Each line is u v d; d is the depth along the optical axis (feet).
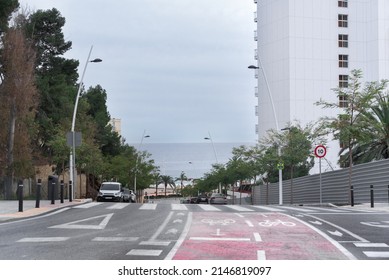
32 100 140.05
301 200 147.13
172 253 33.99
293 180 154.71
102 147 245.65
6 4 143.13
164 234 43.21
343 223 50.88
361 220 53.72
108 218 56.18
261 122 285.02
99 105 250.37
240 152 165.89
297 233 43.73
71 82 195.42
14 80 133.90
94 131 185.57
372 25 275.39
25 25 166.20
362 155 121.70
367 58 276.82
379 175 95.61
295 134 134.10
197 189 359.05
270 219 54.60
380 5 273.54
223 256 33.01
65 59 194.29
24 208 70.79
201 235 42.60
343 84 273.33
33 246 36.81
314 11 271.69
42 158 159.74
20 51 134.82
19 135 135.95
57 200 99.45
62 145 137.08
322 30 272.31
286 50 269.44
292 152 128.57
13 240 39.86
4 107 133.90
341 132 91.61
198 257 32.60
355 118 94.53
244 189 287.07
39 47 186.50
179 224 50.21
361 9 278.05
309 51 270.26
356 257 32.81
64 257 32.40
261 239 40.37
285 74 269.64
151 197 440.04
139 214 60.80
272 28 278.05
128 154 260.42
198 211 65.31
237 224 50.08
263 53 283.59
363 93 95.55
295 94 267.59
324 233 43.70
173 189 534.78
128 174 249.55
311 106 269.03
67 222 52.70
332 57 273.13
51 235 42.63
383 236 41.96
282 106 270.87
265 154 153.17
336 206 91.15
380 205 84.84
